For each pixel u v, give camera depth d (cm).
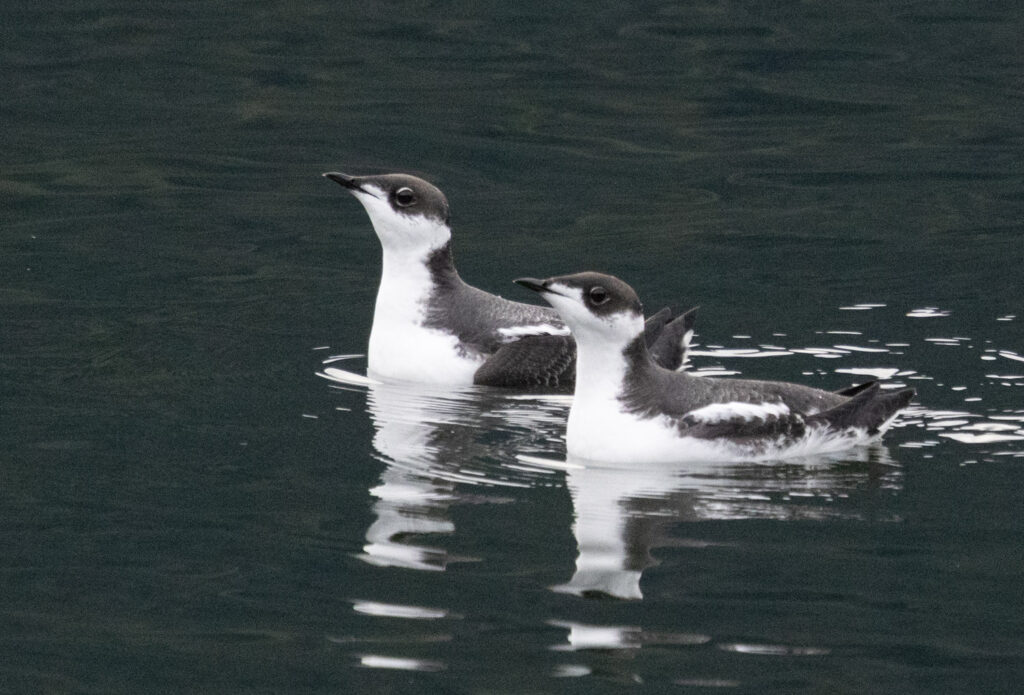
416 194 1620
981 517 1218
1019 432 1420
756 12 3247
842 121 2558
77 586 1102
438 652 1007
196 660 1001
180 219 2119
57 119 2539
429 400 1552
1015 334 1694
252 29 3125
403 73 2823
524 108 2616
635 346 1362
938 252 1975
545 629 1039
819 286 1861
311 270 1950
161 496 1263
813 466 1342
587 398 1373
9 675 982
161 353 1652
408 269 1633
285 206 2180
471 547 1170
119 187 2239
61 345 1664
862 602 1070
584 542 1177
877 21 3161
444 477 1321
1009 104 2633
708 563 1138
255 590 1097
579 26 3155
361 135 2472
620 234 2056
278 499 1262
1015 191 2219
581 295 1341
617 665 983
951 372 1583
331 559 1147
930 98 2672
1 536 1183
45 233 2052
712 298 1823
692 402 1361
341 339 1728
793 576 1111
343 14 3250
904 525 1205
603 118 2573
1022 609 1056
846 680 967
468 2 3353
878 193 2214
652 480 1313
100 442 1388
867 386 1424
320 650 1012
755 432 1354
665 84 2755
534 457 1380
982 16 3191
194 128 2503
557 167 2344
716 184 2262
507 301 1672
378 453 1377
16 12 3216
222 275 1919
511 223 2103
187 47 2981
